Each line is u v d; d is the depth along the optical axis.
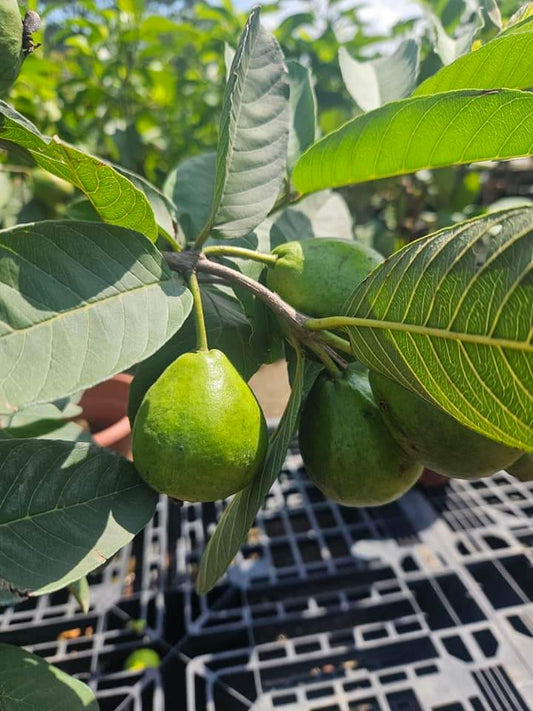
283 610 0.34
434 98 0.19
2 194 0.46
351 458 0.20
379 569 0.37
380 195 0.78
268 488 0.17
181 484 0.17
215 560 0.20
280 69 0.25
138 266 0.17
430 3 0.48
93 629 0.33
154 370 0.23
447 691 0.29
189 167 0.32
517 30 0.25
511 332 0.13
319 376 0.22
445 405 0.15
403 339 0.15
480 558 0.36
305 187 0.26
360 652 0.32
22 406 0.14
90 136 0.82
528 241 0.12
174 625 0.34
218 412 0.17
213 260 0.25
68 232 0.16
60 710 0.20
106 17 0.79
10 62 0.19
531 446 0.13
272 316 0.24
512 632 0.31
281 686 0.32
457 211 0.68
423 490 0.43
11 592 0.16
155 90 0.89
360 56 0.80
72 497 0.17
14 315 0.14
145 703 0.30
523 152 0.20
